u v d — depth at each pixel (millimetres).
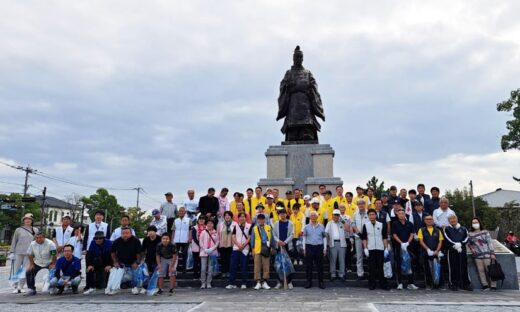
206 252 11078
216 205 12945
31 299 9445
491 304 7945
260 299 8789
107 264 10773
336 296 9219
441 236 10664
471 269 11094
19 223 43906
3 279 15953
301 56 19641
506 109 27297
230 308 7582
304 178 17438
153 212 12086
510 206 48750
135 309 7840
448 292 10039
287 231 10945
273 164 17719
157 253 10078
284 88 19359
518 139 26891
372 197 13148
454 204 54219
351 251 12266
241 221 11328
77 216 63156
